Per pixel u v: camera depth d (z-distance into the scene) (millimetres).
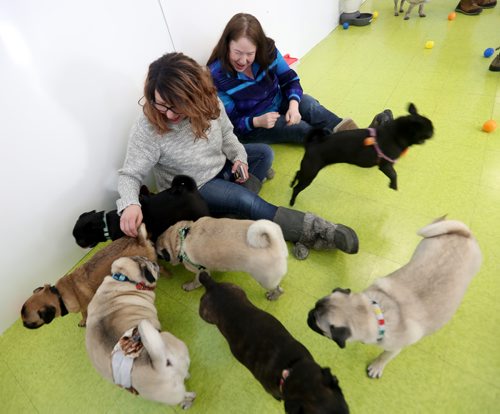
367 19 3549
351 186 1930
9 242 1481
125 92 1702
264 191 2014
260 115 2111
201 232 1391
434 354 1240
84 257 1851
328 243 1565
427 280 1048
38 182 1499
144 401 1281
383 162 1569
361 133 1554
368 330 991
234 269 1379
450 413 1110
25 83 1321
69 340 1510
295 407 855
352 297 1046
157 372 986
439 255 1090
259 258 1256
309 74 2959
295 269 1585
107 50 1555
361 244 1638
